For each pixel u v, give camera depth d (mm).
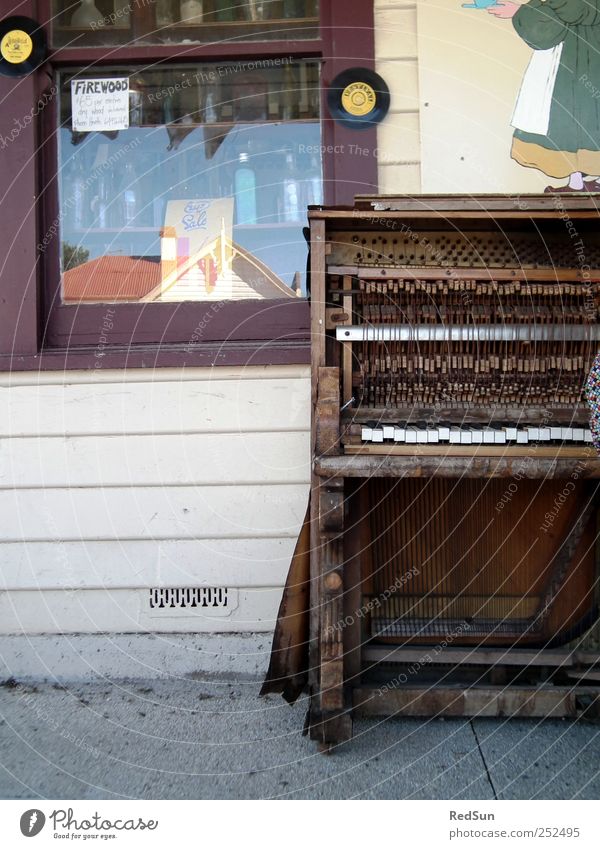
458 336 2756
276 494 3377
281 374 3365
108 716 3070
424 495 2979
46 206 3510
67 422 3408
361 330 2738
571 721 2904
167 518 3400
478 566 2998
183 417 3385
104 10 3531
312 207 2664
